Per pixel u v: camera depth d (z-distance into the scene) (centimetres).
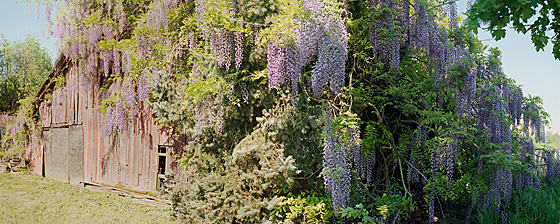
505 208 660
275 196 570
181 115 679
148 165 904
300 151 585
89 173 1101
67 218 750
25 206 857
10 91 2805
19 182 1184
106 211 811
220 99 604
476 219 681
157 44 736
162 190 756
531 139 748
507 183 618
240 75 625
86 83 1037
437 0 659
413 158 661
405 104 668
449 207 763
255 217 575
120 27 920
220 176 634
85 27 931
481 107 675
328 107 554
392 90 631
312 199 563
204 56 648
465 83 625
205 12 570
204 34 588
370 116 705
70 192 1041
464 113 656
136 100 854
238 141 641
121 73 970
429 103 659
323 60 488
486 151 662
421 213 727
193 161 670
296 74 515
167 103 704
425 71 698
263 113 595
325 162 525
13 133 1412
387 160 698
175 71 784
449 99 659
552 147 821
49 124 1305
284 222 562
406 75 667
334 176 500
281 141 586
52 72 1173
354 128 541
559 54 403
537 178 757
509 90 715
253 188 593
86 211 813
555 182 841
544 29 393
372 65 654
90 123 1102
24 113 1371
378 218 594
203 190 648
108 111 841
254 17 599
